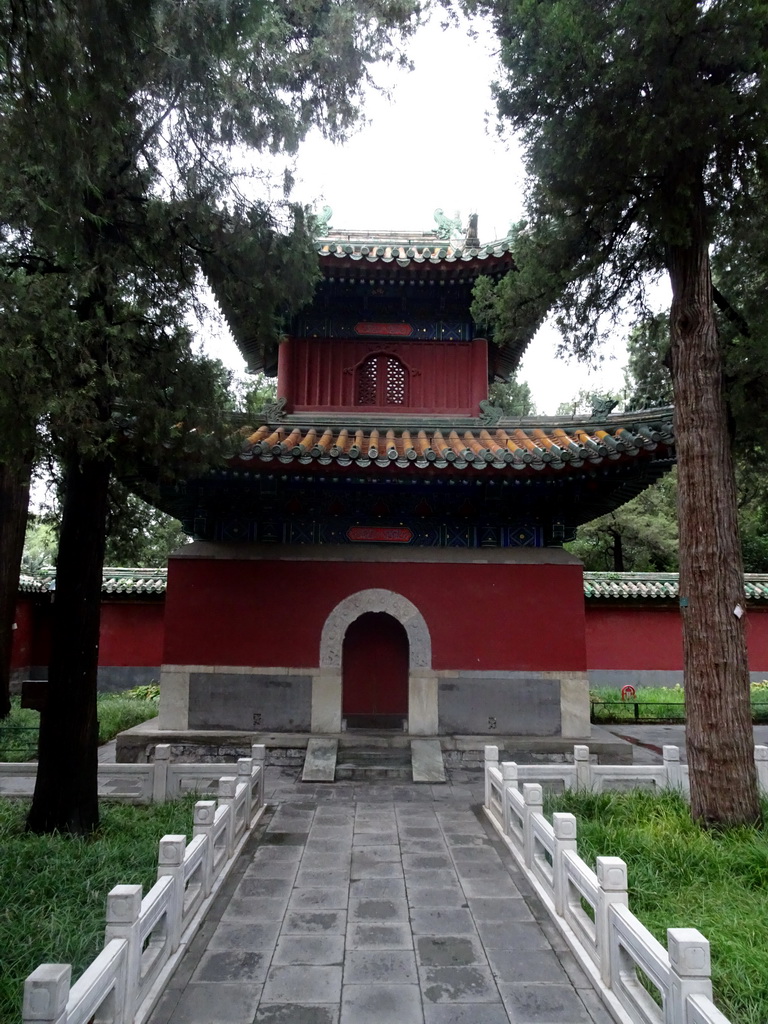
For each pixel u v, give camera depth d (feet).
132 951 15.26
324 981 17.95
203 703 43.16
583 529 111.14
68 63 19.43
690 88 25.59
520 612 44.24
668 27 24.64
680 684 82.12
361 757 41.01
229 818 26.37
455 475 40.42
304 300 33.09
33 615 90.12
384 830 31.12
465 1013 16.55
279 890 24.17
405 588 44.29
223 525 45.78
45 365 24.30
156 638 84.48
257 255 29.76
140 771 33.47
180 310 28.76
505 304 37.45
